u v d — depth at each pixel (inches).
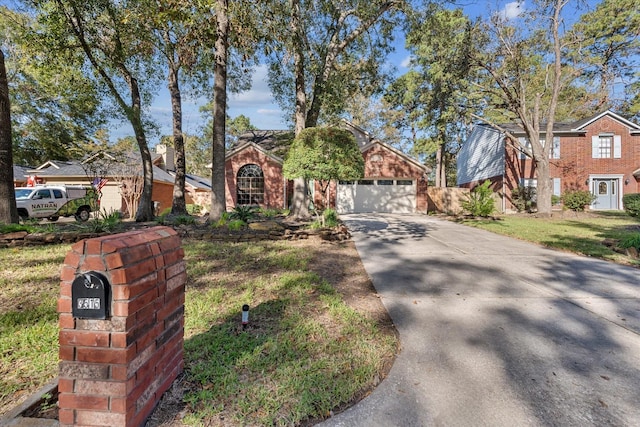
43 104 748.6
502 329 124.4
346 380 88.3
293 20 403.5
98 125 725.3
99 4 331.9
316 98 453.1
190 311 131.6
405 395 83.5
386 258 248.5
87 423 59.4
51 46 334.6
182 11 280.8
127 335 58.5
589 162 749.3
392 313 139.3
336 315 132.7
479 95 669.3
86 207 584.7
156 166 901.2
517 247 300.5
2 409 74.0
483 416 76.1
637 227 431.2
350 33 461.1
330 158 324.2
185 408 73.7
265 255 241.9
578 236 357.4
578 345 112.1
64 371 58.9
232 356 97.5
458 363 99.5
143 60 430.6
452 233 392.8
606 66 738.8
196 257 231.5
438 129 922.1
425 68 813.2
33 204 519.5
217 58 361.4
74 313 57.9
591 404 81.0
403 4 419.8
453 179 1462.8
